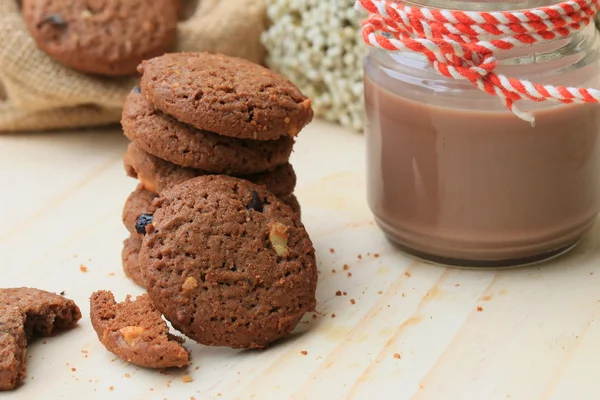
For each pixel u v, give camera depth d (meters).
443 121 0.40
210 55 0.43
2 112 0.53
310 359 0.38
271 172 0.42
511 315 0.40
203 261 0.39
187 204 0.39
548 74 0.39
